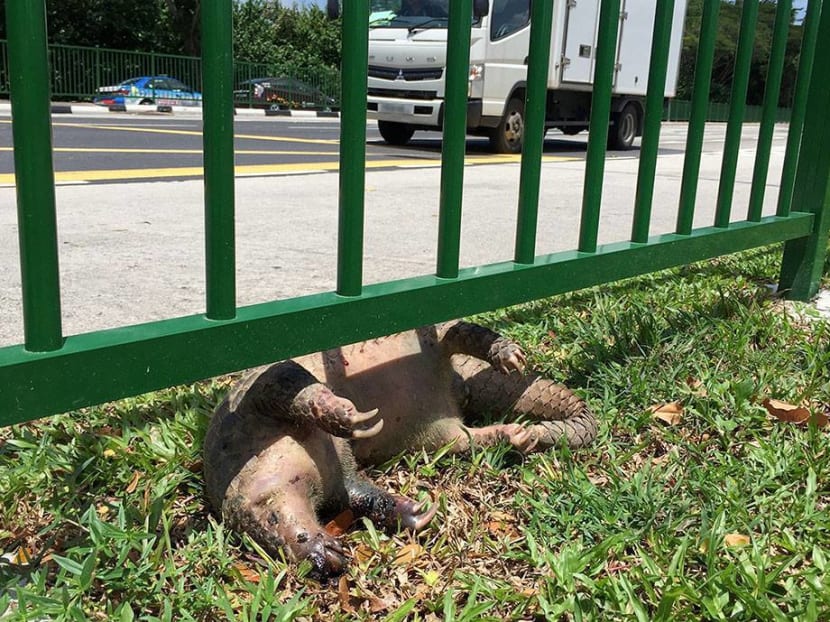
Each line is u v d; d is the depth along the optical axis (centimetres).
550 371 310
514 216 656
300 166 976
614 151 1500
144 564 183
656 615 171
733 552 200
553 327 355
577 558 192
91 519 192
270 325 199
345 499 219
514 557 199
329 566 190
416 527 214
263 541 195
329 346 213
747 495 226
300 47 4219
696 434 269
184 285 405
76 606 167
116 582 179
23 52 157
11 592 181
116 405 279
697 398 284
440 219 241
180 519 215
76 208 623
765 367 311
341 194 212
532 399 273
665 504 220
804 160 404
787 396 289
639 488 224
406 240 541
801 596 180
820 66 388
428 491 234
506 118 1311
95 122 1706
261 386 205
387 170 977
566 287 283
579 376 308
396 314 227
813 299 416
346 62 205
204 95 182
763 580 182
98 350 172
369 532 206
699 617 175
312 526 195
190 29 3597
